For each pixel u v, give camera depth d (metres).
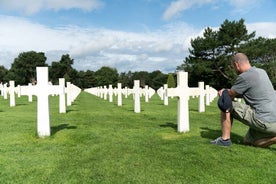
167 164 5.01
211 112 14.02
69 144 6.46
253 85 5.84
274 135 5.84
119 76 110.06
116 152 5.73
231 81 46.94
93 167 4.86
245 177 4.48
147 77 101.62
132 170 4.72
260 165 5.02
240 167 4.91
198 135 7.57
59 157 5.41
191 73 51.44
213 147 6.09
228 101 6.01
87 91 56.69
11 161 5.17
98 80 100.25
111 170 4.72
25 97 28.28
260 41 49.03
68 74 103.00
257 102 5.82
